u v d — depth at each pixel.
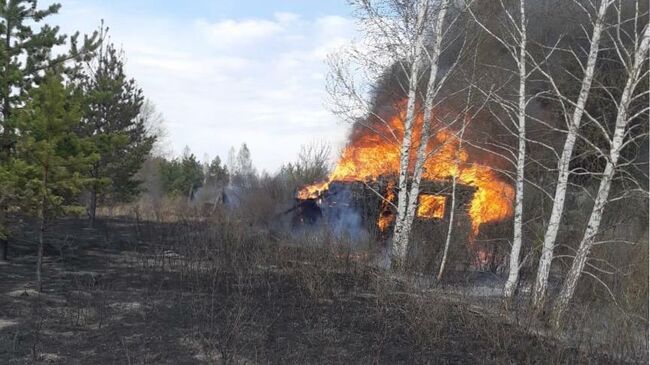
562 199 9.07
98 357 6.27
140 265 11.80
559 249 11.71
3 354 6.20
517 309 8.48
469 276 11.05
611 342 7.27
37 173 8.70
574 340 7.60
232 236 13.78
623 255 10.02
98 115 17.11
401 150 12.50
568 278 8.58
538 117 14.70
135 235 16.42
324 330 7.70
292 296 9.52
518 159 9.84
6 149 10.00
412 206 12.20
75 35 11.58
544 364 6.69
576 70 13.51
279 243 13.11
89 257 12.60
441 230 12.93
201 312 8.20
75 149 9.08
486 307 8.77
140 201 33.50
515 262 9.61
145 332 7.24
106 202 22.61
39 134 8.66
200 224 18.81
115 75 18.27
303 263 11.46
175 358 6.32
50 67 11.34
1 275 10.18
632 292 8.93
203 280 10.38
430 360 6.71
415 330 7.72
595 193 13.45
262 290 9.83
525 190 15.03
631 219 11.87
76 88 9.67
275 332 7.48
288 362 6.39
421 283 10.24
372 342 7.28
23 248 13.11
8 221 10.30
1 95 10.37
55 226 17.20
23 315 7.75
